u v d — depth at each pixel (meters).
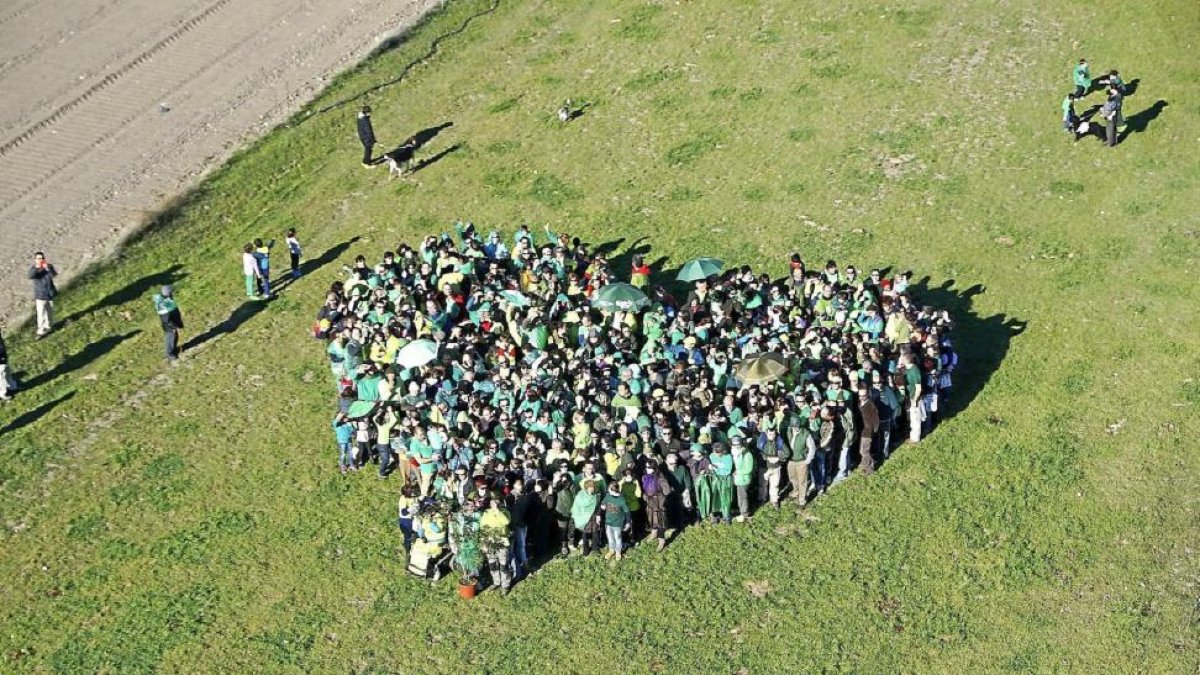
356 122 59.41
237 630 36.84
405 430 39.09
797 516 39.16
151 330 49.09
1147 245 48.66
